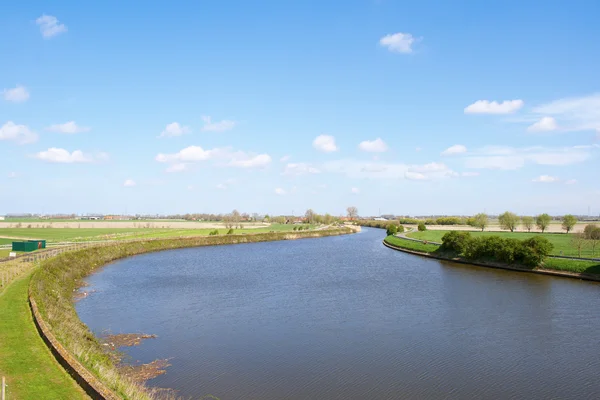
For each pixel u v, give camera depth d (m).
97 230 161.38
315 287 56.22
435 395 24.22
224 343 32.88
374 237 169.12
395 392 24.55
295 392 24.44
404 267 76.25
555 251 79.12
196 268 74.81
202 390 24.50
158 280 61.59
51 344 24.02
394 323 38.41
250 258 91.19
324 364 28.64
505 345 32.41
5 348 24.16
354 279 62.81
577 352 30.86
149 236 128.00
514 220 146.75
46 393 18.64
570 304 45.06
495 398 23.91
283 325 37.81
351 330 36.34
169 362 28.80
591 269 60.38
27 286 40.94
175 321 38.97
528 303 45.75
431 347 32.00
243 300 48.00
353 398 23.77
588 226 87.50
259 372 27.22
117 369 26.75
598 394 24.39
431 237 129.12
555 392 24.64
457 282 59.47
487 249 78.31
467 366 28.41
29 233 137.50
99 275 66.25
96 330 35.81
